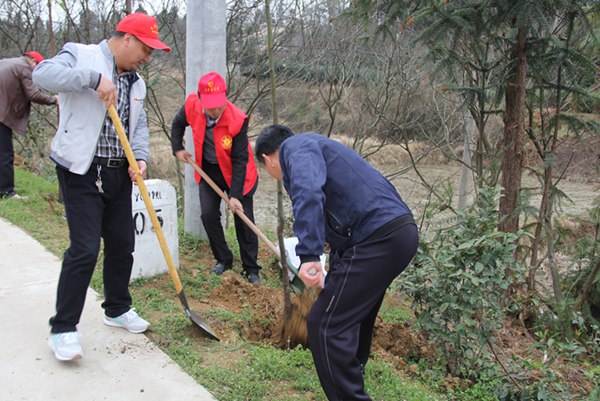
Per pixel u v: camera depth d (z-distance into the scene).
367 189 2.54
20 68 5.96
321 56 8.17
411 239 2.52
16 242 4.88
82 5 8.70
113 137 3.04
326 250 6.27
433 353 4.09
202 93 4.07
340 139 9.30
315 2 8.26
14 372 2.94
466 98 5.65
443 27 4.80
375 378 3.29
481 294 3.64
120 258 3.32
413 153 11.49
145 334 3.41
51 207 5.97
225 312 3.83
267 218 10.23
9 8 9.86
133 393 2.81
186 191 5.38
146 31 2.95
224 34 5.00
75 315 3.04
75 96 2.88
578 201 8.27
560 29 5.55
